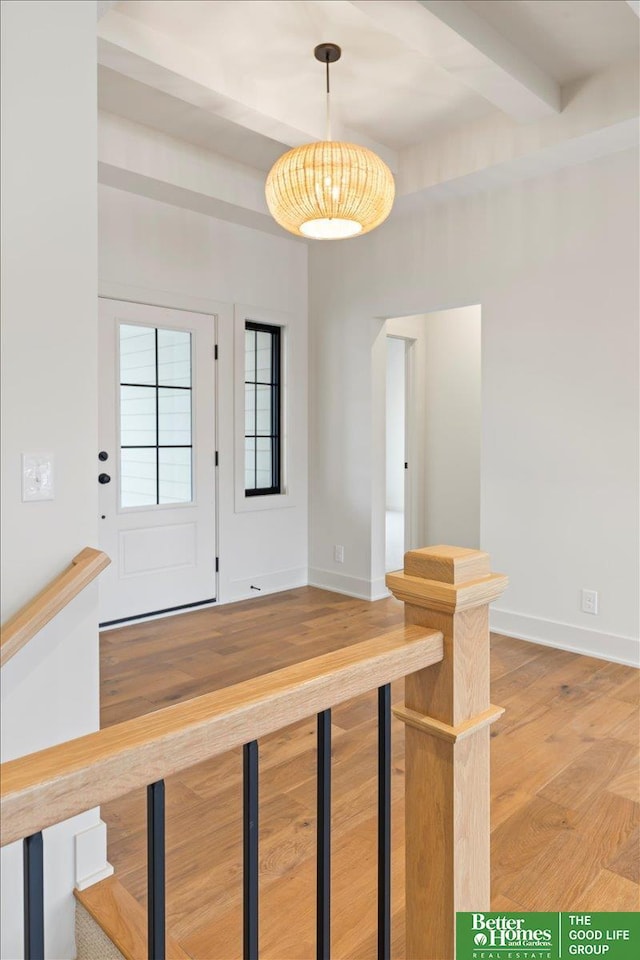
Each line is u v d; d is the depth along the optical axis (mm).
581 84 3012
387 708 887
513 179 3559
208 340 4215
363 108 3268
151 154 3486
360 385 4500
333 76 2957
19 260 1510
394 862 1785
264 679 786
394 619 4031
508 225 3637
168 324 3977
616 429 3260
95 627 1641
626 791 2121
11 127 1485
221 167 3828
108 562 1598
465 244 3844
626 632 3260
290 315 4719
